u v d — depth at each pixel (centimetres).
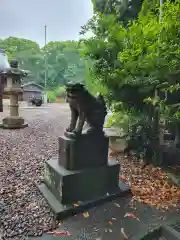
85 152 201
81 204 188
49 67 1952
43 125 626
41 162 298
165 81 259
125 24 386
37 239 150
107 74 296
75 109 200
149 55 249
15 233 154
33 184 229
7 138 440
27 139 439
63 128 586
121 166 301
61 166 204
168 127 330
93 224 170
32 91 1758
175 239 157
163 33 234
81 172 194
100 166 211
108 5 382
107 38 304
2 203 190
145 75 272
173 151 316
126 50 273
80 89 192
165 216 184
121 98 316
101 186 210
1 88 903
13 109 573
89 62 316
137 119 321
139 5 377
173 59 234
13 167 276
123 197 216
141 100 315
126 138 343
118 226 168
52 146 388
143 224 172
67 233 157
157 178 266
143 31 261
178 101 304
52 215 178
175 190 235
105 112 219
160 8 252
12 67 567
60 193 189
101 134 212
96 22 313
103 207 196
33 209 184
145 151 321
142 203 206
